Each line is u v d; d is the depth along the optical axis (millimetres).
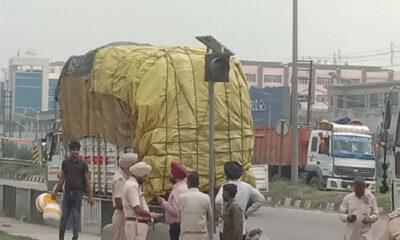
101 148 20328
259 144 42750
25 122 104125
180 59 18078
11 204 24281
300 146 39469
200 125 17891
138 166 11688
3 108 108125
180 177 13125
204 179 17906
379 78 121938
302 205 31859
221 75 12992
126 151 19062
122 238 12312
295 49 34406
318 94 122375
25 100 111438
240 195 11766
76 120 21172
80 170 16688
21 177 54656
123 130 18891
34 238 17281
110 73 19125
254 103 58219
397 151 16109
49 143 30453
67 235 18438
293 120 34594
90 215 19828
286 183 34719
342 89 90750
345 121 39125
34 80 111812
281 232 21906
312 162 37531
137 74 18172
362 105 88812
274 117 56438
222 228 11469
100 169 20453
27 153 65312
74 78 21234
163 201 13375
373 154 36938
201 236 11375
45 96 123875
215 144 18203
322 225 23922
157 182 17531
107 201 19328
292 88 34500
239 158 18391
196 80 18000
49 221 16125
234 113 18422
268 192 34125
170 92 17812
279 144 41562
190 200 11391
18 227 20516
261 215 27594
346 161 36562
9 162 60188
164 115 17734
